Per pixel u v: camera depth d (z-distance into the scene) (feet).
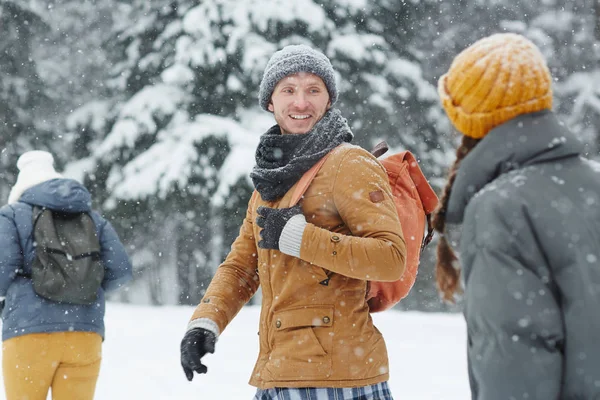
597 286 6.96
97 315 15.96
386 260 9.89
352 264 9.85
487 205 7.34
